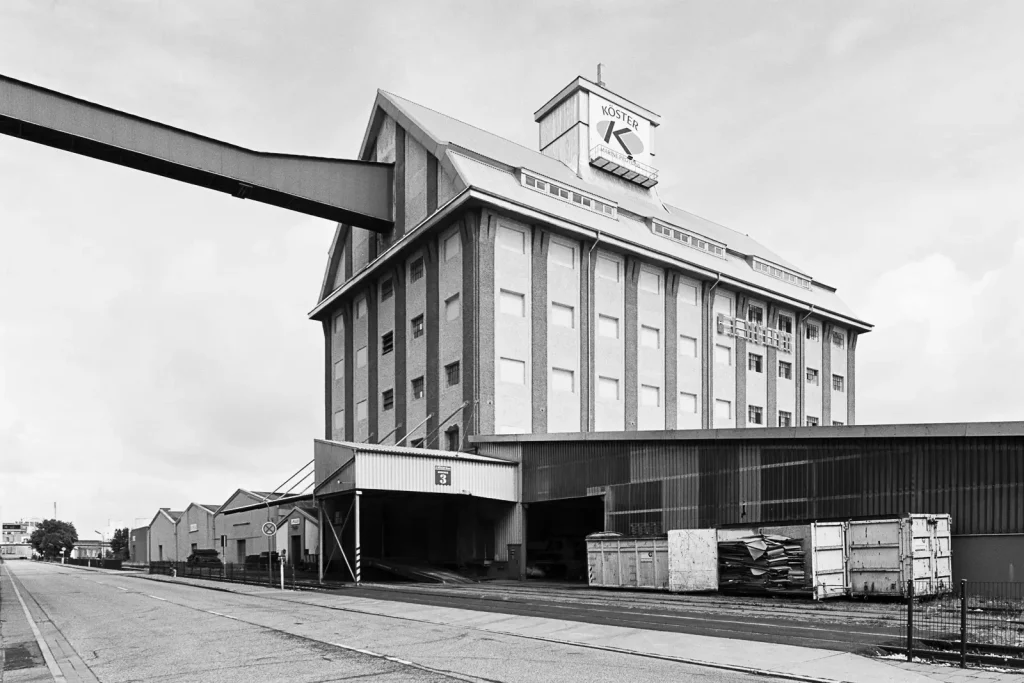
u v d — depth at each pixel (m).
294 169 45.09
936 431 22.73
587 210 47.84
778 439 26.78
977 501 21.83
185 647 15.34
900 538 20.41
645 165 57.72
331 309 58.59
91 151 38.25
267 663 12.84
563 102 55.91
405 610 21.16
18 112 35.50
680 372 50.78
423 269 46.50
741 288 54.69
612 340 47.12
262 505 41.19
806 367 60.66
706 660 11.95
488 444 38.94
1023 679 10.44
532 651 13.21
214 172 41.44
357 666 12.21
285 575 42.94
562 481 35.38
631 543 27.23
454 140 46.25
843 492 24.73
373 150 53.88
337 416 56.81
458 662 12.23
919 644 12.74
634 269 48.69
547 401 43.12
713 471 28.88
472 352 40.50
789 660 11.83
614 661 12.05
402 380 47.50
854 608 19.00
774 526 22.88
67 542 176.75
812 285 65.12
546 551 38.09
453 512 40.62
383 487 33.59
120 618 22.45
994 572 21.28
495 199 41.22
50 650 16.11
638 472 31.89
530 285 43.44
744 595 23.20
